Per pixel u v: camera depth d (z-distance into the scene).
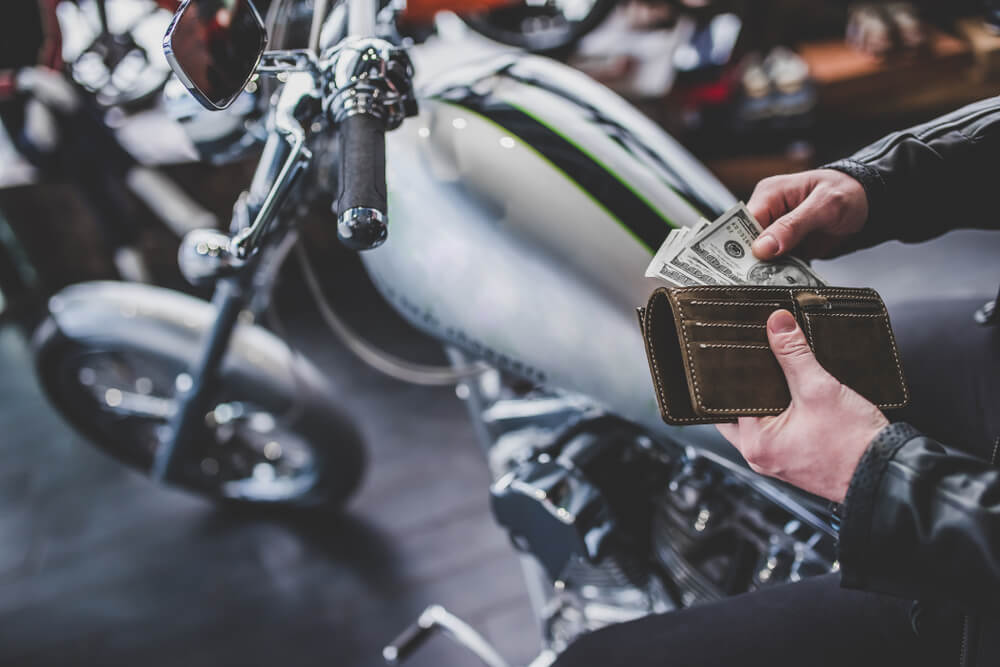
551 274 0.72
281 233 0.94
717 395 0.50
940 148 0.64
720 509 0.76
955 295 0.75
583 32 1.64
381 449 1.80
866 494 0.46
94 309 1.34
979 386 0.68
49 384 1.45
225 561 1.53
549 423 0.90
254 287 1.09
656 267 0.59
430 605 1.40
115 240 2.15
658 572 0.82
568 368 0.74
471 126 0.75
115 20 1.31
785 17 2.53
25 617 1.45
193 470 1.54
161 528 1.62
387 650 1.03
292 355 1.25
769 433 0.51
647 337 0.53
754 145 2.51
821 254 0.66
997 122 0.64
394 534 1.56
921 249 0.83
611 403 0.73
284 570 1.49
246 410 1.46
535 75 0.81
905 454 0.45
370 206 0.55
